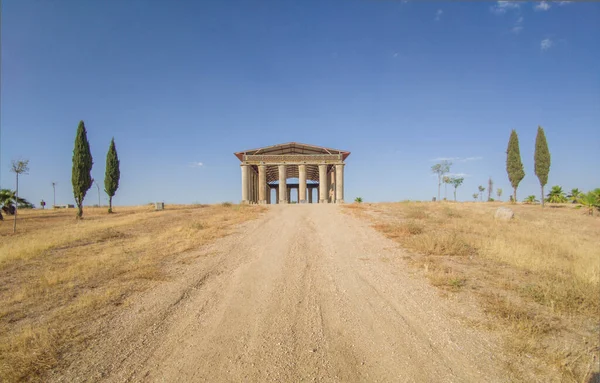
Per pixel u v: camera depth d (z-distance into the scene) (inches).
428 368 193.5
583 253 449.1
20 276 395.9
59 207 2015.3
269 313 274.7
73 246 573.3
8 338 236.5
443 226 642.8
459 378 183.8
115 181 1483.8
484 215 876.6
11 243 615.2
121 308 286.8
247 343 227.5
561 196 1713.8
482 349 209.5
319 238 575.5
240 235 611.8
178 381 187.5
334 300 298.0
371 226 663.8
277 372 194.1
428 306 273.7
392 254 439.5
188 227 695.7
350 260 423.8
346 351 215.3
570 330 231.6
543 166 1376.7
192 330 247.6
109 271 395.5
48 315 275.7
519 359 198.5
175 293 321.4
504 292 297.1
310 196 3154.5
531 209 1248.8
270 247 513.0
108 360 207.6
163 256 463.8
